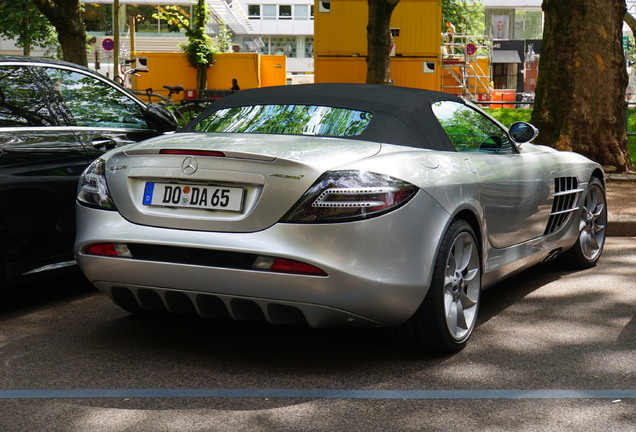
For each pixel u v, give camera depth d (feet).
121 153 13.32
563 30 40.42
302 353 13.79
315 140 13.15
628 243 25.59
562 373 12.80
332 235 11.74
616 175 39.11
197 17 110.83
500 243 15.74
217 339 14.61
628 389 12.05
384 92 14.71
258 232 11.96
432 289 12.84
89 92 18.22
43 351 13.84
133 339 14.58
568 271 21.08
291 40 240.53
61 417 10.79
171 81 110.52
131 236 12.67
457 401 11.50
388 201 12.05
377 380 12.41
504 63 179.32
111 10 173.88
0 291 18.45
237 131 14.20
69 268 17.15
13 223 15.78
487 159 15.35
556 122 40.78
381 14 66.74
